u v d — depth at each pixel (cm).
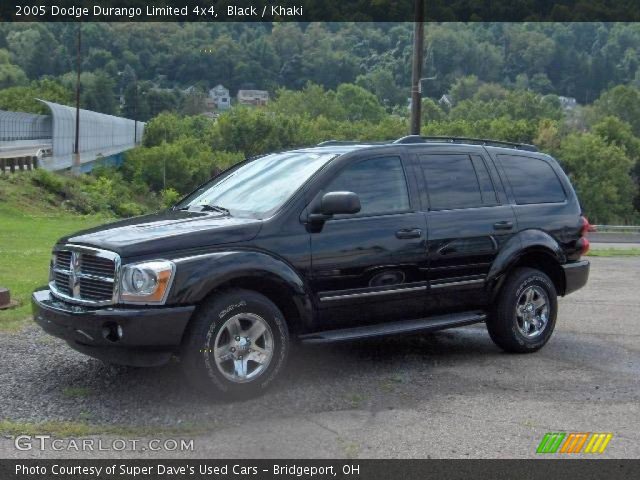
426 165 717
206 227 596
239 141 11250
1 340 746
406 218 681
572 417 560
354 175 669
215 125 11594
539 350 777
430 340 814
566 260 803
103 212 3738
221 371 568
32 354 700
